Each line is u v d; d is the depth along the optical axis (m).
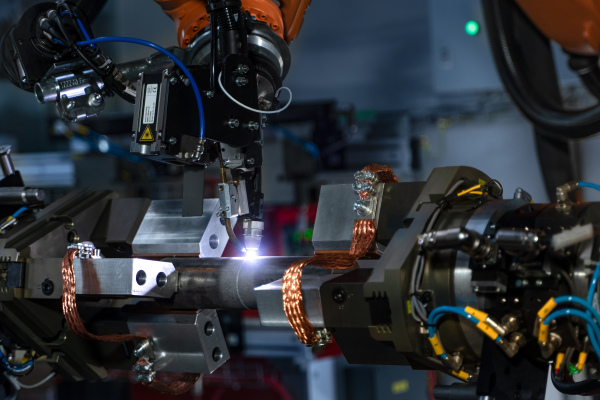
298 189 4.41
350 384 3.55
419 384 3.79
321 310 1.00
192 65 1.23
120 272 1.13
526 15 2.10
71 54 1.32
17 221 1.34
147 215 1.37
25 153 5.02
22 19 1.30
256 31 1.29
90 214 1.37
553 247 0.89
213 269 1.20
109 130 4.21
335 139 3.92
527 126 4.25
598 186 0.97
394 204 1.11
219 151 1.25
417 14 3.39
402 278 0.92
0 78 5.14
